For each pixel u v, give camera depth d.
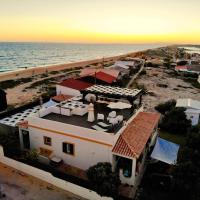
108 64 125.75
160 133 29.23
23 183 17.81
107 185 15.37
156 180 18.23
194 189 16.30
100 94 24.09
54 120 21.09
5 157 19.97
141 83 66.12
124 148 17.48
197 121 30.33
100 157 18.16
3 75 83.31
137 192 17.34
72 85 35.81
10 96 49.50
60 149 19.88
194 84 69.25
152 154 19.89
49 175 17.70
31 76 82.38
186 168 16.72
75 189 16.69
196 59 150.12
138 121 22.28
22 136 22.17
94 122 20.69
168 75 84.88
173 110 30.67
